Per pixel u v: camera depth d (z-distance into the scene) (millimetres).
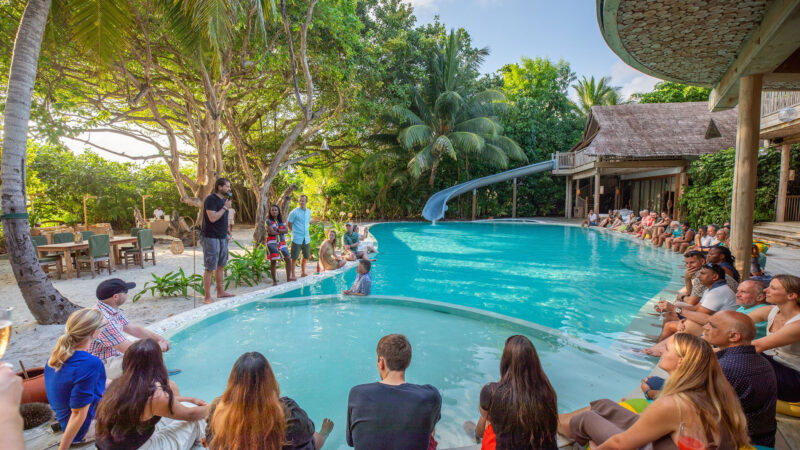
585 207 25469
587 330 5164
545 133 29094
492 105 25672
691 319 3996
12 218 4941
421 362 4180
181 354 4398
